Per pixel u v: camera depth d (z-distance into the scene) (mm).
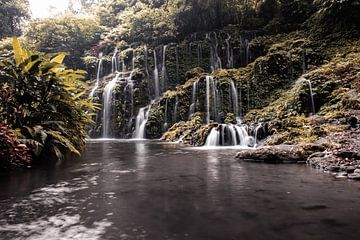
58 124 7613
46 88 7656
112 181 4746
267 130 12180
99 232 2447
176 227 2557
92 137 24141
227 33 27766
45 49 31578
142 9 36062
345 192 3859
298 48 21578
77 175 5355
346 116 11836
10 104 7008
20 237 2342
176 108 21797
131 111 24422
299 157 7062
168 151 10430
